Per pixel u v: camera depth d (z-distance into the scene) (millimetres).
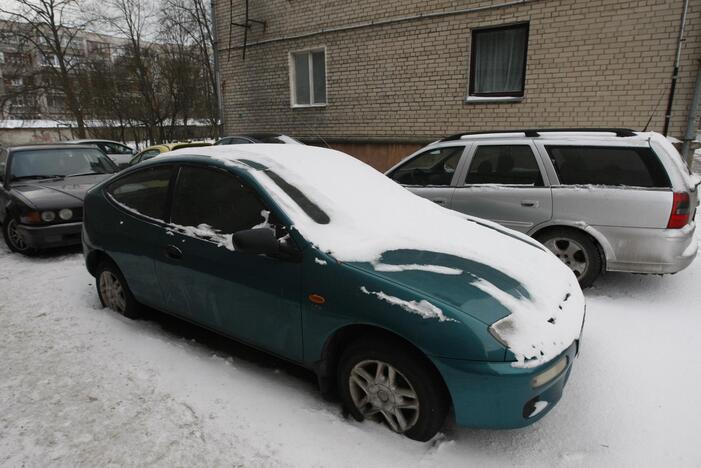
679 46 7180
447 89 9461
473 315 2188
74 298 4574
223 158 3205
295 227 2664
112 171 7516
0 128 34000
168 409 2734
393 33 9883
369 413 2562
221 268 2969
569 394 2889
